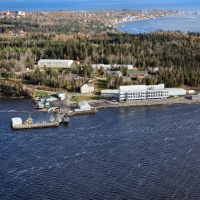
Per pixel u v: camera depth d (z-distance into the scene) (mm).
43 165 183250
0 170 178250
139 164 183750
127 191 160500
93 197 156250
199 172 175250
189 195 157375
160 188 162625
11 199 155000
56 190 161375
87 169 179125
